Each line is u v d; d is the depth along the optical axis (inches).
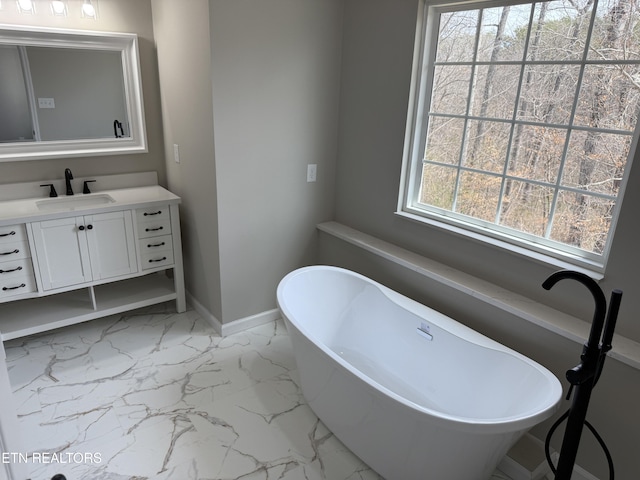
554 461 77.1
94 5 107.7
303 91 110.7
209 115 98.7
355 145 116.2
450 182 97.9
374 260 112.0
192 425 84.7
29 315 107.0
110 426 83.7
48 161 112.0
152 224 112.5
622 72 68.3
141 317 123.0
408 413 62.4
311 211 123.3
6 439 30.9
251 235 112.9
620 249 69.5
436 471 67.3
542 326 76.3
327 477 74.8
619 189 71.4
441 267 98.1
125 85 116.7
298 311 100.9
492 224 90.9
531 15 77.7
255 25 97.7
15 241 94.6
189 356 106.1
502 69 83.7
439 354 87.4
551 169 79.7
